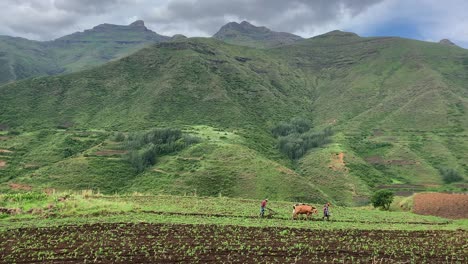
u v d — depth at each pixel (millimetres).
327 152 109125
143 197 43125
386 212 44000
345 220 35531
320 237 27047
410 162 105688
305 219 34750
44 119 129625
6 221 28781
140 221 29375
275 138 133750
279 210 38906
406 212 45719
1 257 20594
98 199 38406
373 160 110125
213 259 20891
